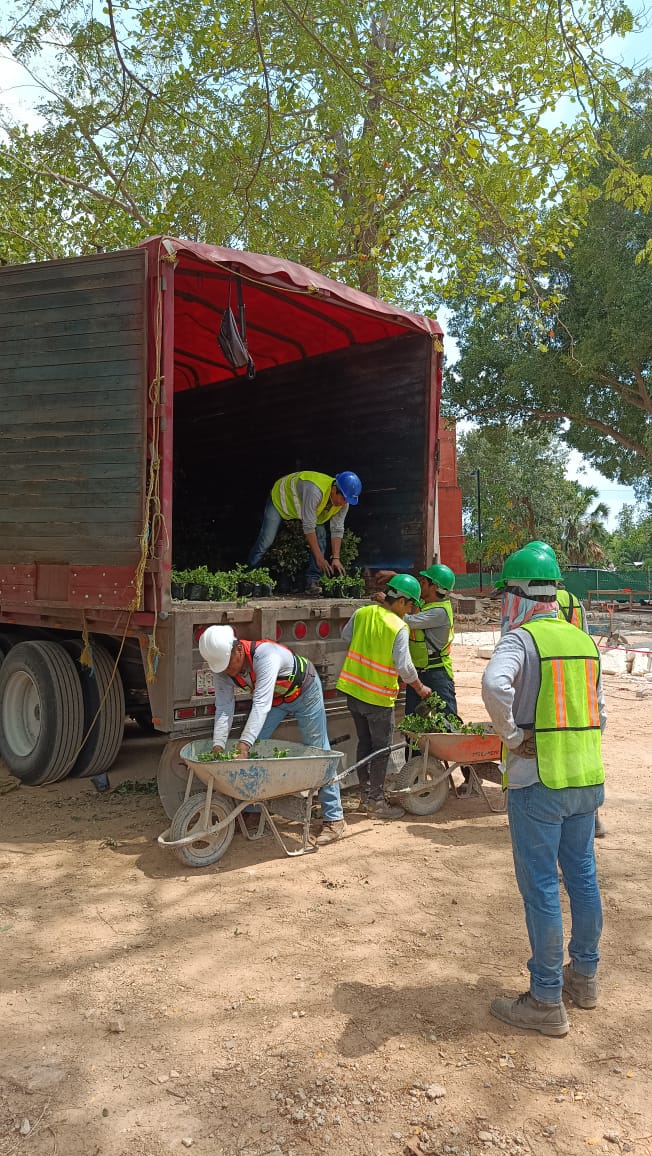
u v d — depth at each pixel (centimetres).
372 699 588
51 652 644
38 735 646
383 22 1211
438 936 400
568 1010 336
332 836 541
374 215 1388
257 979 357
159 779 534
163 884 464
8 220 1355
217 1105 272
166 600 525
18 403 585
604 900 448
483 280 1608
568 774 311
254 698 492
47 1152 250
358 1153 251
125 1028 318
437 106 1114
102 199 1378
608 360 2588
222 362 953
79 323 559
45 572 580
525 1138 258
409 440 763
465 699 1111
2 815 589
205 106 1209
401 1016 327
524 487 4475
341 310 744
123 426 543
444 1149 252
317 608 622
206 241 1268
